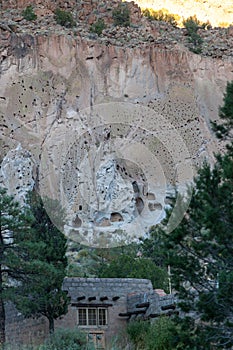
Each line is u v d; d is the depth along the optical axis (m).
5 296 60.28
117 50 173.62
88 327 65.25
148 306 64.00
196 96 172.50
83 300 65.62
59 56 166.62
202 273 52.06
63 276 62.59
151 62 175.00
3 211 61.16
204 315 50.56
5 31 165.00
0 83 157.38
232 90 54.56
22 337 63.94
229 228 51.50
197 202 52.31
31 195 64.12
